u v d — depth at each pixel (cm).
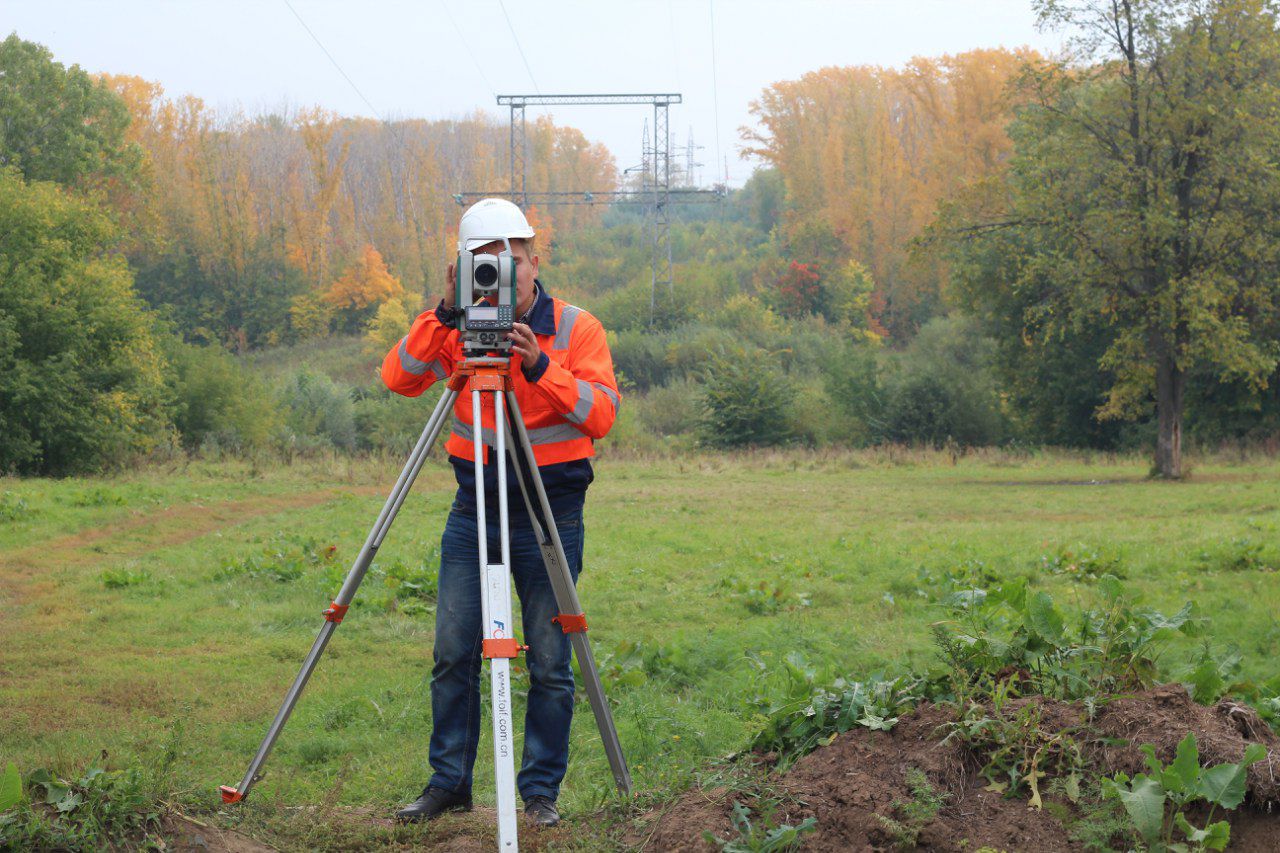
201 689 754
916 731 376
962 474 3372
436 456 3650
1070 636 439
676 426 5675
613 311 8094
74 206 3109
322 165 10238
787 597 1130
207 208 9869
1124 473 3259
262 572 1245
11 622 1002
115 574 1196
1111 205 2814
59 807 324
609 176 14950
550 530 354
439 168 11706
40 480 2402
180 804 355
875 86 11288
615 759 382
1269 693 426
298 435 4481
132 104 9844
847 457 3853
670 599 1148
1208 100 2650
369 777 535
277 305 9738
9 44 4838
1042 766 350
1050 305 3116
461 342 351
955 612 454
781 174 12056
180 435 3831
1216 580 1191
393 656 877
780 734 410
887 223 9256
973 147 8356
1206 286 2655
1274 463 3344
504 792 287
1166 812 315
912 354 6219
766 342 7275
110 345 3055
